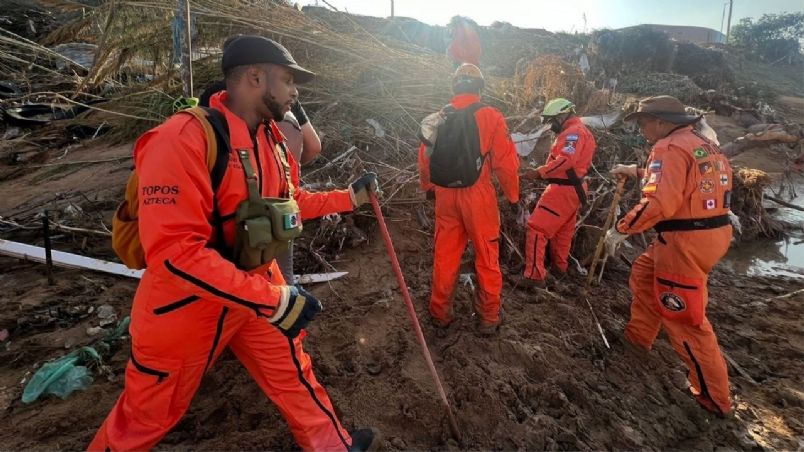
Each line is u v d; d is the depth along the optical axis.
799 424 3.10
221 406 2.66
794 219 7.41
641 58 19.44
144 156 1.58
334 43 7.03
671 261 2.98
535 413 2.92
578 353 3.54
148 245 1.52
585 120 6.97
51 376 2.66
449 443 2.62
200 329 1.78
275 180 1.89
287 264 2.88
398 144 5.86
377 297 3.92
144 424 1.84
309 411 2.09
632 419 2.98
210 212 1.67
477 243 3.35
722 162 2.95
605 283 4.84
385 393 2.89
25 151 7.88
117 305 3.56
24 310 3.43
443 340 3.49
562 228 4.71
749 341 4.07
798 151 10.09
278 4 7.74
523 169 5.85
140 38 7.05
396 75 6.86
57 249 4.44
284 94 1.79
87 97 9.59
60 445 2.34
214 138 1.66
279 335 2.04
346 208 2.41
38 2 7.51
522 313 3.98
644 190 2.95
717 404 3.08
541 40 19.28
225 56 1.77
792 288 5.23
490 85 7.82
